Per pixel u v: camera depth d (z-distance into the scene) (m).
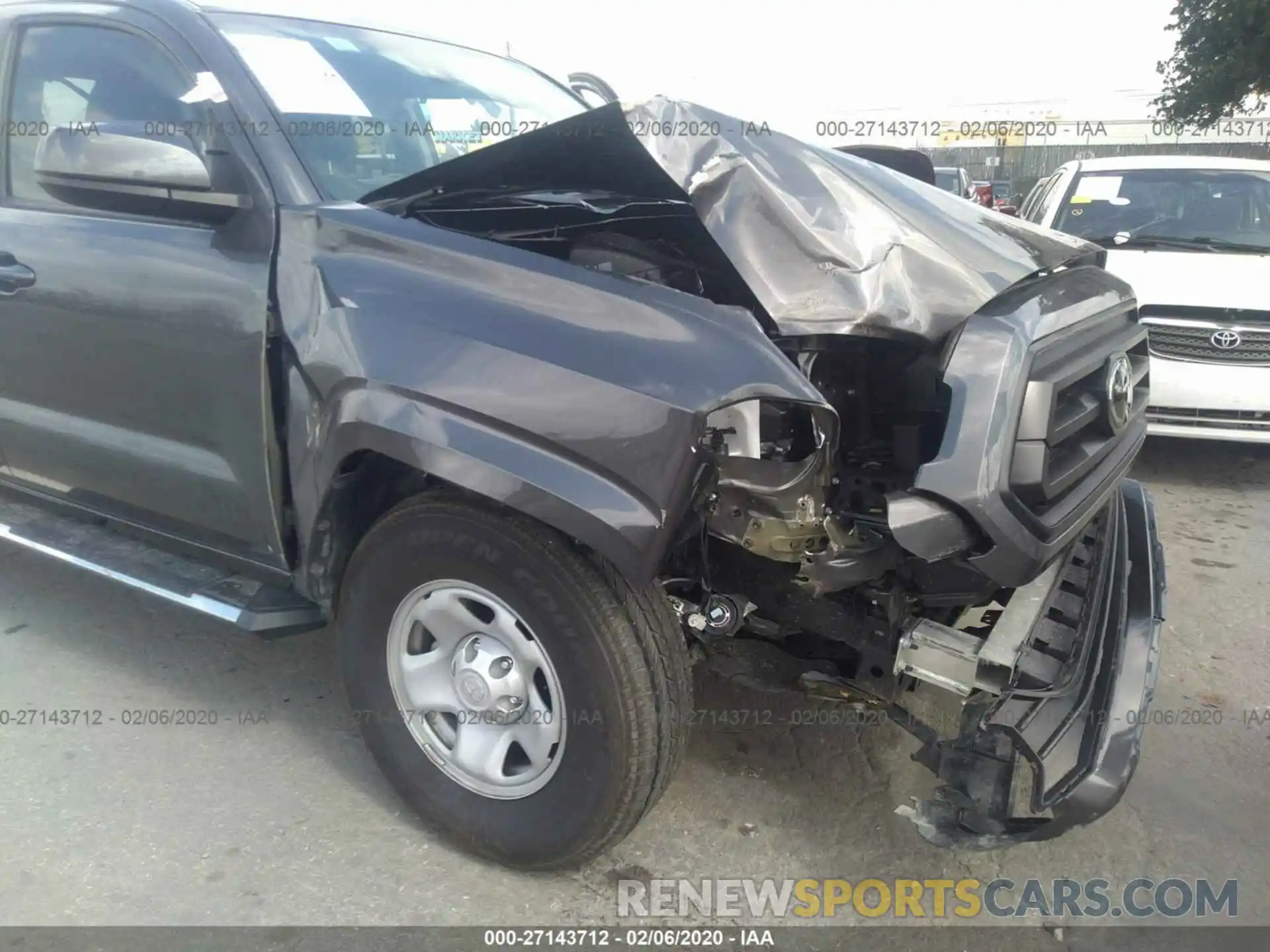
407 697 2.38
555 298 2.04
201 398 2.53
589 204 2.58
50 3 2.93
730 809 2.64
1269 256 5.62
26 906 2.26
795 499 1.95
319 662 3.41
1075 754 2.06
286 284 2.32
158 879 2.36
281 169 2.40
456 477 1.99
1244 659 3.51
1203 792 2.77
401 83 2.97
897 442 2.18
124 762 2.81
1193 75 20.31
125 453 2.79
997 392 1.98
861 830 2.57
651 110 2.10
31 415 3.07
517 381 1.97
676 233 2.47
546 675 2.13
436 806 2.41
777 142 2.20
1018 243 2.52
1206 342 5.12
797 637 2.36
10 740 2.91
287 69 2.67
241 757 2.85
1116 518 2.82
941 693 2.38
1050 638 2.24
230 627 3.65
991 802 2.04
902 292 2.10
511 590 2.09
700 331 1.94
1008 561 1.97
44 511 3.36
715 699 3.09
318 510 2.32
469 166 2.30
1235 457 5.90
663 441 1.85
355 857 2.45
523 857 2.29
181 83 2.59
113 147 2.32
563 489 1.90
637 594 2.04
